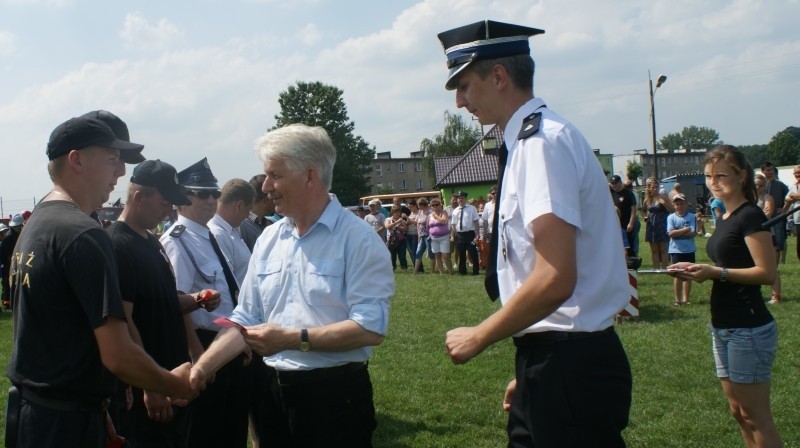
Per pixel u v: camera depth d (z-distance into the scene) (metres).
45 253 2.56
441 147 86.12
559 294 2.10
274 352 2.79
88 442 2.66
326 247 2.98
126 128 3.51
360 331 2.81
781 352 7.02
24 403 2.61
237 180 4.94
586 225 2.29
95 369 2.65
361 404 3.00
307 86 69.88
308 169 2.98
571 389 2.25
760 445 3.83
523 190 2.26
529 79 2.42
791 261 15.02
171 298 3.68
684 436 4.98
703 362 6.84
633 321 9.05
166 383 2.75
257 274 3.20
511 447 2.47
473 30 2.42
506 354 7.46
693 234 10.30
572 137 2.28
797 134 78.50
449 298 12.17
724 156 3.92
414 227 18.58
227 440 4.23
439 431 5.34
